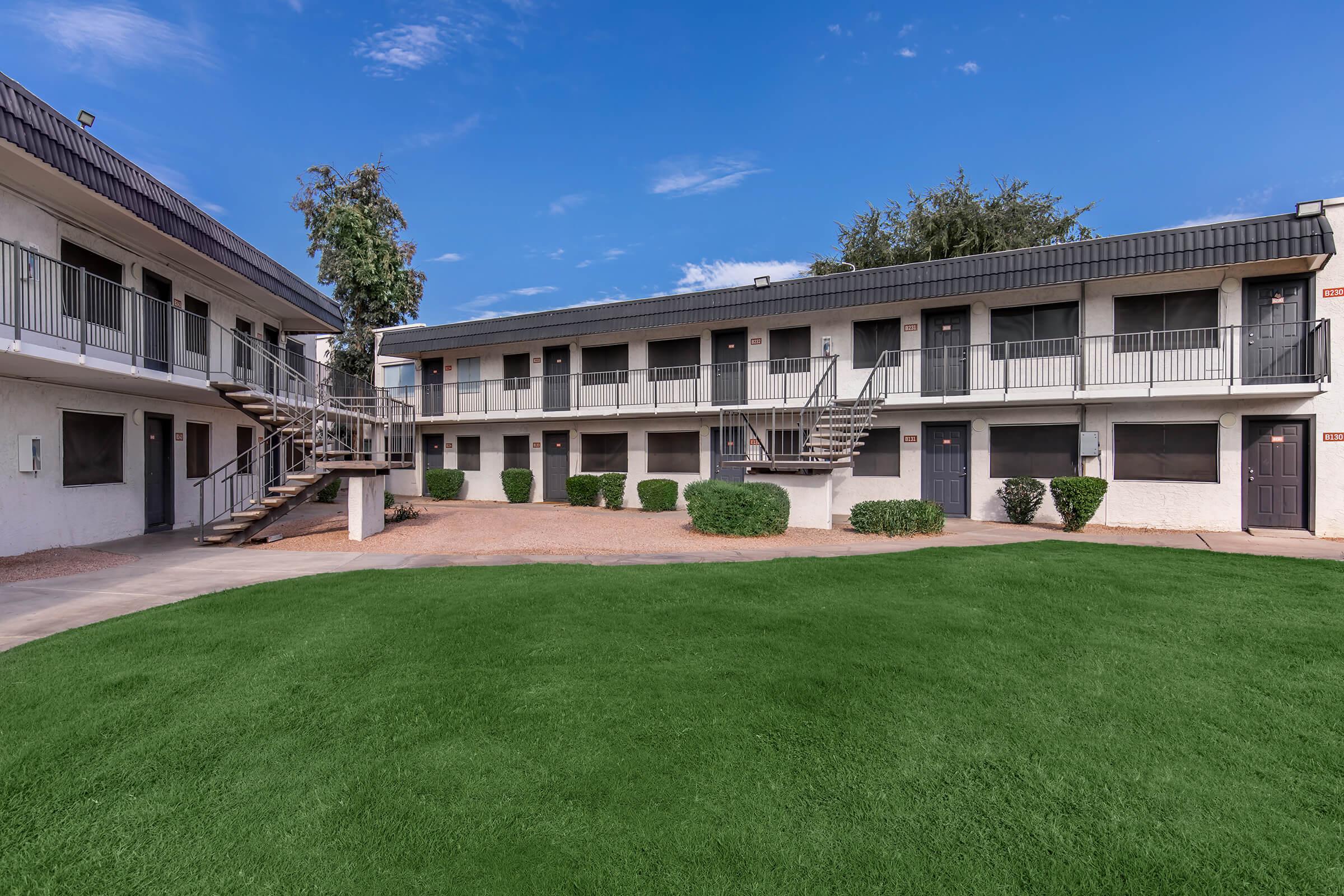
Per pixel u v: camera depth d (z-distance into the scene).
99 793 3.19
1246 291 13.16
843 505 17.36
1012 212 25.97
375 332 25.45
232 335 14.86
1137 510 14.12
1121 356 14.13
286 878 2.57
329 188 29.42
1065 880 2.56
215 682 4.59
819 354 17.69
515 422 22.67
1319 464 12.56
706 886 2.51
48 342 10.23
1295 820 2.97
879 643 5.40
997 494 15.35
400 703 4.24
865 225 28.78
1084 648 5.30
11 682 4.58
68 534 11.26
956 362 15.91
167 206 11.47
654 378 20.12
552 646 5.37
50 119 8.94
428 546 11.57
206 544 11.57
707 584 7.62
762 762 3.46
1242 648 5.32
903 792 3.19
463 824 2.92
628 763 3.45
